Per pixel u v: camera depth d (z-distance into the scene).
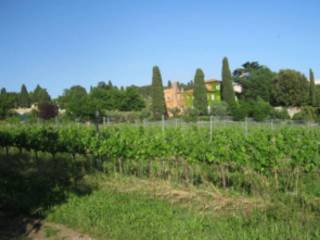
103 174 15.20
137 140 14.36
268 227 8.49
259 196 10.57
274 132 12.73
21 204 11.61
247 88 82.12
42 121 51.09
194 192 11.44
